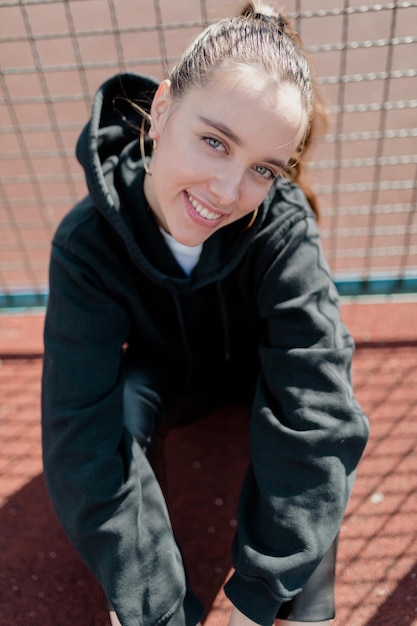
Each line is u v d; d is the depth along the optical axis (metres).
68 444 1.04
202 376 1.40
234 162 0.91
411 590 1.19
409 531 1.29
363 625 1.15
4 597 1.25
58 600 1.23
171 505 1.38
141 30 1.47
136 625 0.96
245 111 0.88
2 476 1.46
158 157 0.98
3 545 1.33
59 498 1.05
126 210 1.07
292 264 1.11
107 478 1.02
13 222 2.07
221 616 1.19
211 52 0.93
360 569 1.23
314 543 0.98
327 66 3.24
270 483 1.03
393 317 1.77
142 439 1.17
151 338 1.26
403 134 1.62
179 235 1.02
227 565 1.26
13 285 2.07
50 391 1.07
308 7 3.85
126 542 0.99
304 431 1.02
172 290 1.12
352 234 1.87
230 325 1.29
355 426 1.04
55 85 3.39
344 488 1.02
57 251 1.08
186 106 0.92
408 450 1.43
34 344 1.82
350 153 2.56
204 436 1.52
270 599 0.97
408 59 3.23
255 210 1.07
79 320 1.07
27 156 1.83
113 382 1.08
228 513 1.35
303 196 1.18
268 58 0.91
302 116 0.94
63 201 2.01
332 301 1.14
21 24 4.19
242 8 1.09
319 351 1.06
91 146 1.04
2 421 1.60
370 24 3.59
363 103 2.89
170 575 1.00
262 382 1.15
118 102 1.14
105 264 1.09
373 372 1.62
